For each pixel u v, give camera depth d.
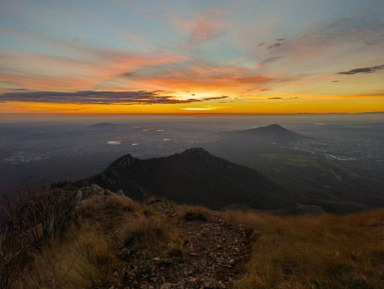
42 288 4.09
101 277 4.49
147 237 6.65
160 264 5.34
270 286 4.48
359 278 4.60
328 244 7.02
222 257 6.19
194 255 6.12
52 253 5.52
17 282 4.31
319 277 4.70
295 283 4.49
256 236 7.86
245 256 6.34
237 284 4.54
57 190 9.06
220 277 5.05
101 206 10.00
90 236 6.38
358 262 5.40
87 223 7.60
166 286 4.42
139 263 5.28
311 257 5.66
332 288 4.32
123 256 5.58
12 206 5.60
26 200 6.22
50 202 7.02
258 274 4.92
